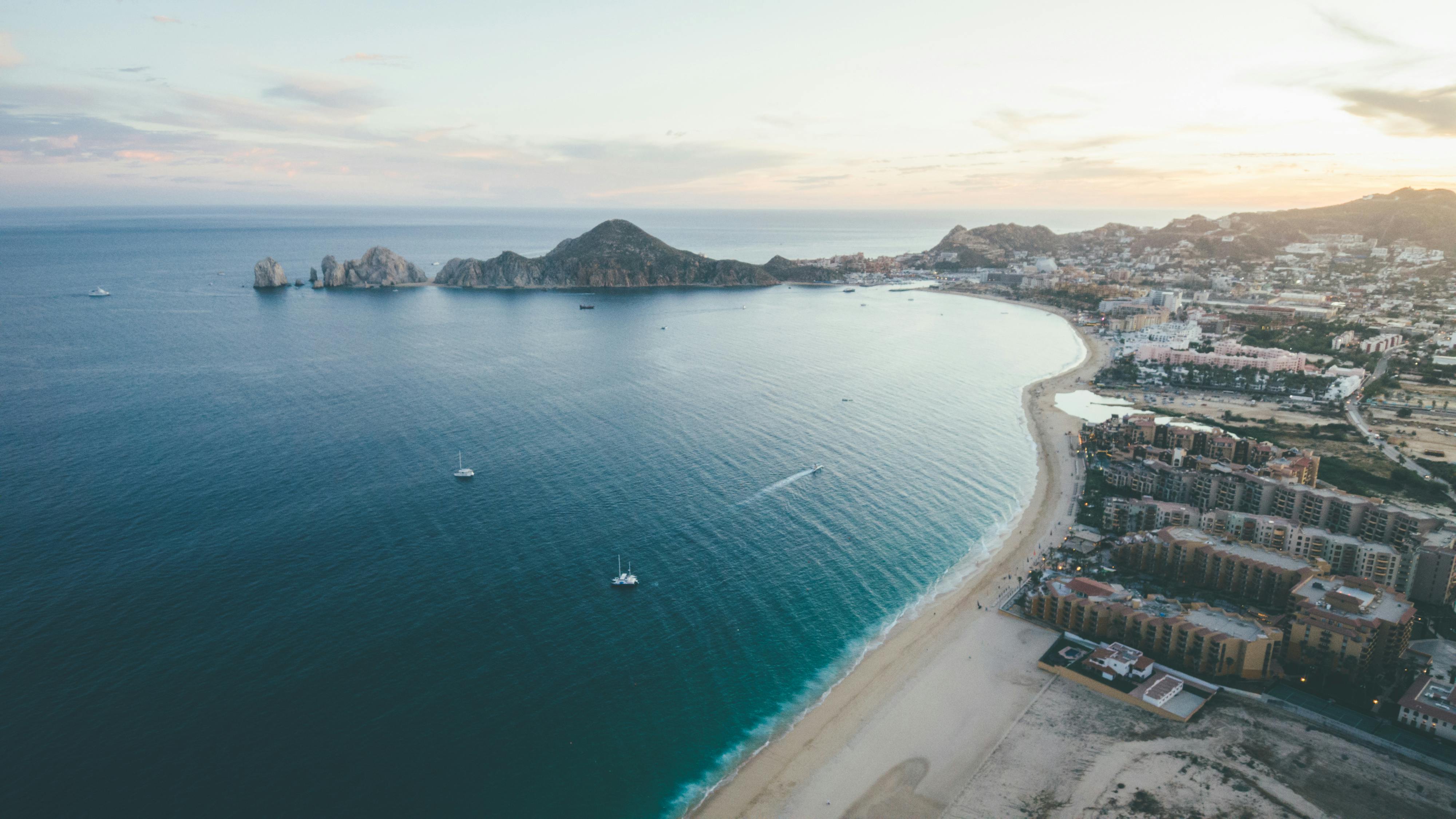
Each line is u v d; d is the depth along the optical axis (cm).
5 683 12538
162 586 15625
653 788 11294
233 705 12294
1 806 10181
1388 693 13225
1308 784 11144
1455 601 16388
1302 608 14275
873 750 12219
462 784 11069
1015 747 12244
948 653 14750
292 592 15575
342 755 11406
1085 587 15700
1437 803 10731
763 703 13200
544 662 13825
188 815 10231
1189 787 11162
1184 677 13662
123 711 12031
